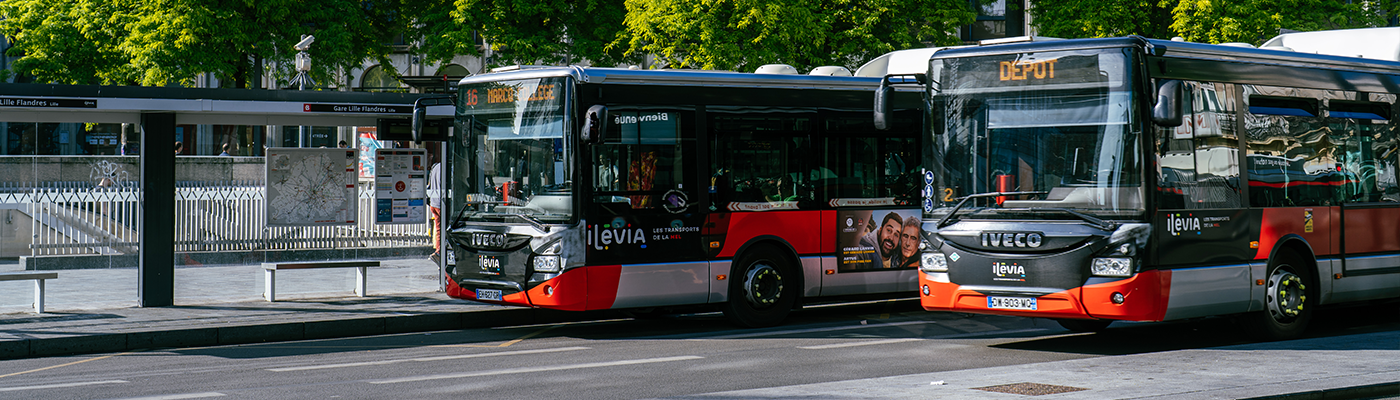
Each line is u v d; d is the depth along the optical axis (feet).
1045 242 33.37
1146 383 26.53
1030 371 28.78
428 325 43.73
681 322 45.65
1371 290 39.27
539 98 40.93
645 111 40.91
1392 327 42.32
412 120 48.01
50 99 42.32
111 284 53.01
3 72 119.65
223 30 101.40
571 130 39.75
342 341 40.37
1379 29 43.65
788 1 86.84
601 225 40.04
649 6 88.84
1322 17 95.76
